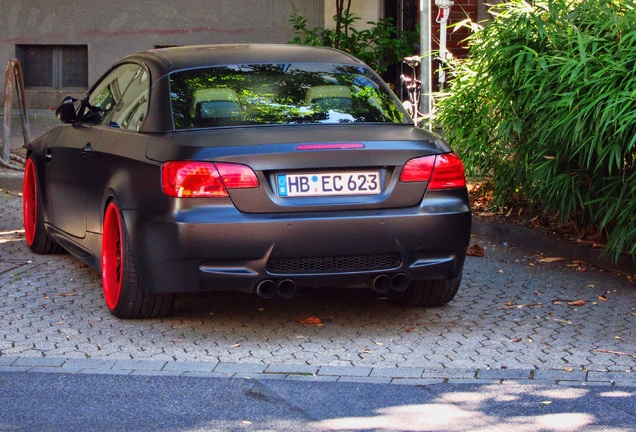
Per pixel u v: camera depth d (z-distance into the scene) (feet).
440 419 16.53
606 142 24.94
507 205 32.32
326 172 20.47
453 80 32.22
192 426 16.17
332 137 20.76
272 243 20.11
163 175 20.39
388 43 50.29
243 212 20.13
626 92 23.95
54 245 28.86
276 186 20.29
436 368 19.33
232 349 20.49
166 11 55.26
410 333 21.72
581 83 25.27
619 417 16.67
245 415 16.70
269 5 54.54
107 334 21.38
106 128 23.98
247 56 23.57
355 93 22.90
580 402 17.39
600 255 27.37
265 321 22.65
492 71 28.40
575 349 20.58
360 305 24.03
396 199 20.76
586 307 23.76
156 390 17.94
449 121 32.17
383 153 20.67
